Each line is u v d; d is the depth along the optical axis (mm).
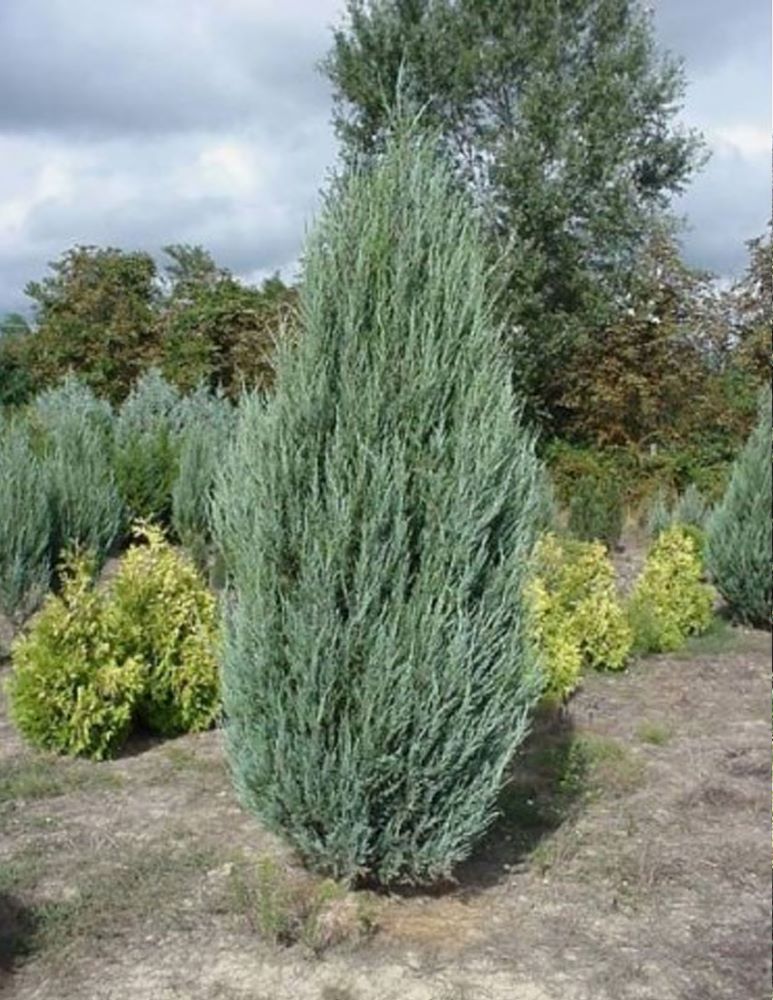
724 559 9266
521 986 3322
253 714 3721
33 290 23016
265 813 3803
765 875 4191
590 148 20516
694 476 16641
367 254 3650
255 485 3686
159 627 5918
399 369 3594
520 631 3783
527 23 21156
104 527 9297
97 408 16141
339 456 3557
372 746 3562
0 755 5570
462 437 3588
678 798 5051
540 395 18469
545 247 20391
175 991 3275
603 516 14234
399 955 3492
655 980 3371
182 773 5312
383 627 3529
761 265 16547
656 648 8258
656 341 17203
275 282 21594
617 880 4121
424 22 20922
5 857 4234
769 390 9422
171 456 12641
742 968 3447
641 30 21484
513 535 3748
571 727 6254
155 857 4234
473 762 3703
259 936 3576
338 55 20766
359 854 3729
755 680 7590
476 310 3715
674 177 22062
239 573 3773
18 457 8133
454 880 3926
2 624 8570
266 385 4793
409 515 3570
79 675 5523
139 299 22609
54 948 3523
